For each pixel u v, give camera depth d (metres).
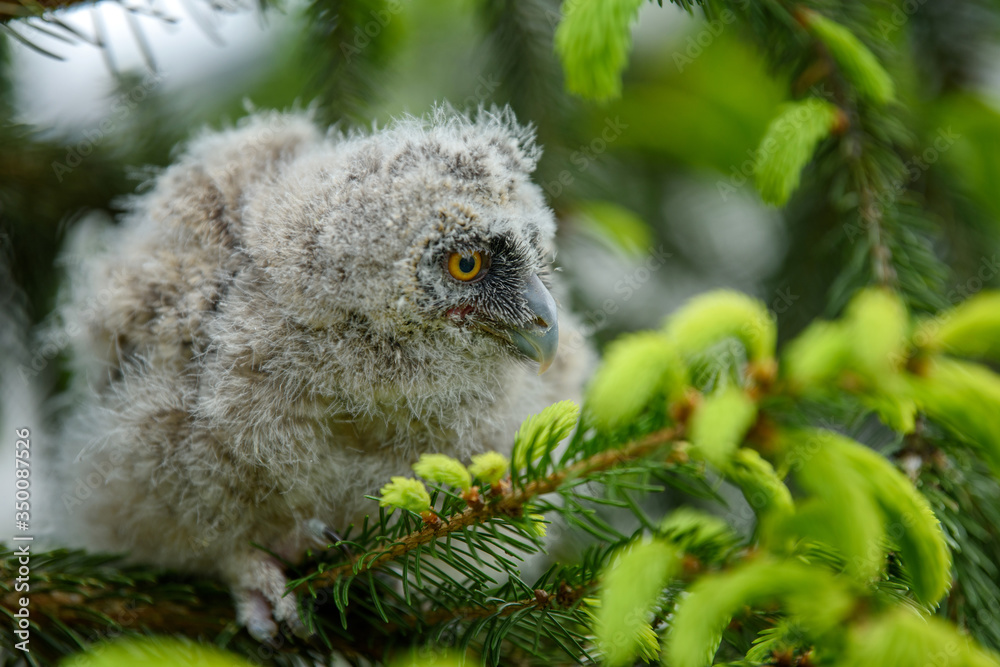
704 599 1.34
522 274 1.45
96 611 1.42
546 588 1.40
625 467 1.38
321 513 1.45
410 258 1.44
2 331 1.52
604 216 1.54
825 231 1.53
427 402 1.45
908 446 1.43
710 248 1.59
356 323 1.44
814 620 1.34
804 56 1.45
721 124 1.62
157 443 1.43
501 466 1.38
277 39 1.60
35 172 1.52
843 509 1.34
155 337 1.45
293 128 1.48
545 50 1.52
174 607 1.44
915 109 1.50
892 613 1.34
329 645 1.41
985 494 1.43
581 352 1.50
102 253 1.49
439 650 1.40
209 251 1.45
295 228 1.44
